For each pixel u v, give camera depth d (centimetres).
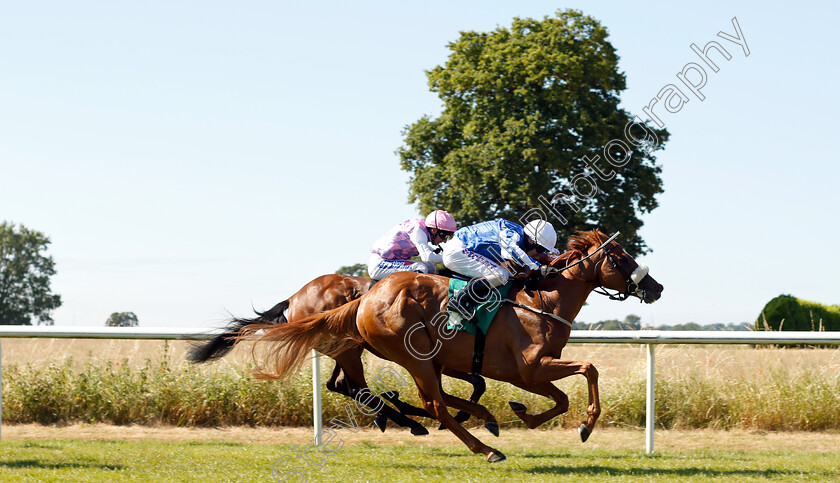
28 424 621
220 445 516
